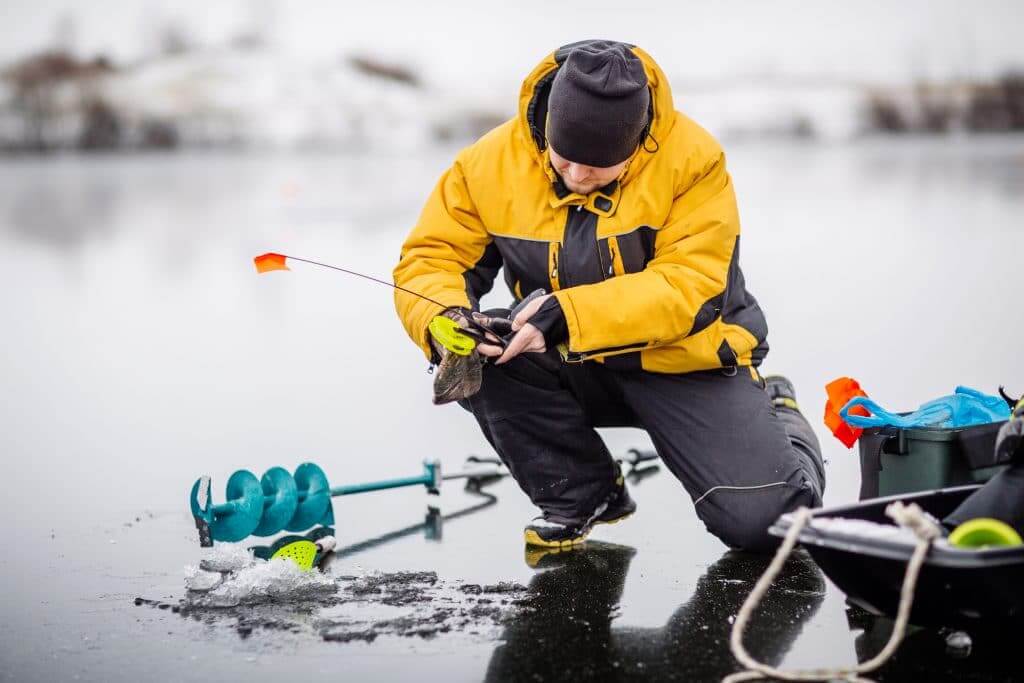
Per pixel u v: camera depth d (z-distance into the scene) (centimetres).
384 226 1096
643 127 318
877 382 550
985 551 236
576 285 337
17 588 312
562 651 265
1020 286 790
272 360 682
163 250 1074
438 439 500
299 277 995
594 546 353
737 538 333
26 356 691
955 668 254
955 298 759
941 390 531
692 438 340
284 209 1221
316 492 363
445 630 278
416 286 342
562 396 354
